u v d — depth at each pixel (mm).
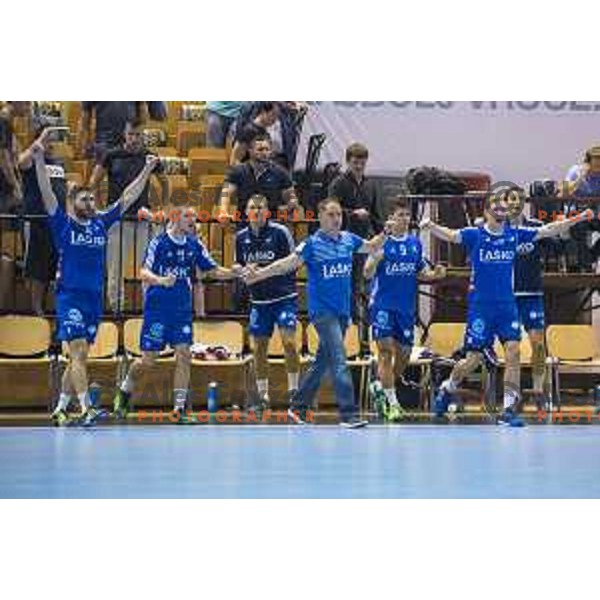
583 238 31547
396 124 34031
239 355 29859
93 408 25109
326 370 25531
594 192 31594
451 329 30422
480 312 25641
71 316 24875
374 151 34031
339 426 25391
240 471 17453
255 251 26797
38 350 29203
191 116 37438
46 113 35750
